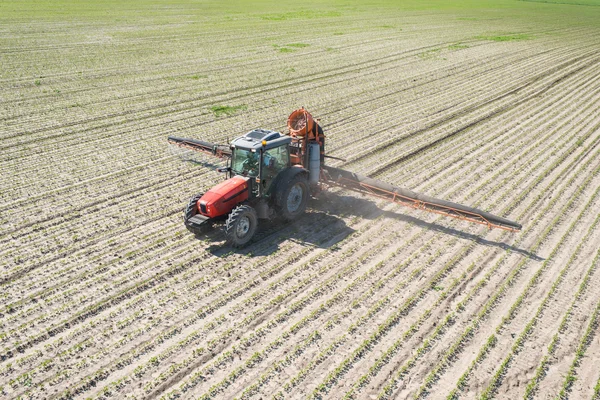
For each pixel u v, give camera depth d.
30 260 11.34
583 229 13.03
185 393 8.03
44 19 43.59
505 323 9.62
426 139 19.55
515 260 11.66
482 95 26.19
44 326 9.34
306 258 11.59
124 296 10.18
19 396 7.91
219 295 10.25
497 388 8.21
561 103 24.92
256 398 7.94
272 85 27.03
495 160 17.53
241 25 46.19
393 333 9.33
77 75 27.44
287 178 12.40
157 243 12.02
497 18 58.75
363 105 23.91
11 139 18.62
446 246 12.20
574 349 9.00
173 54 33.41
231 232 11.38
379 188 13.45
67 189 14.80
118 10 51.28
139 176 15.80
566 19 60.47
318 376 8.38
